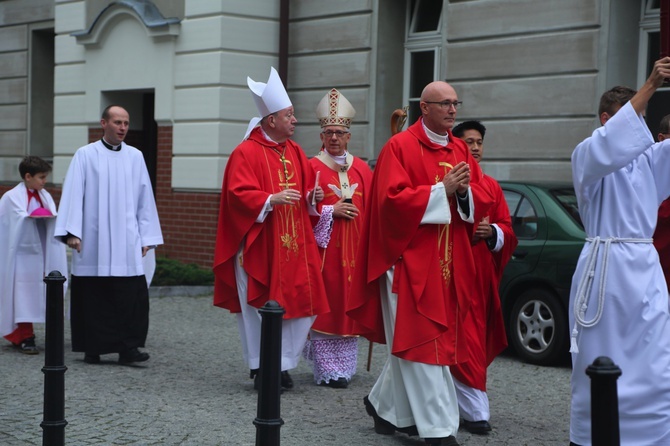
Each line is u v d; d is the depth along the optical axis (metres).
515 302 10.87
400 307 7.08
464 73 15.00
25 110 24.12
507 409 8.49
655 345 5.93
